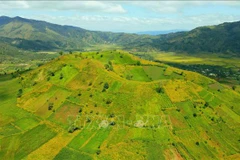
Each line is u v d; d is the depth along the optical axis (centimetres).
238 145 19238
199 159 16812
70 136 17988
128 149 16075
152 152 16038
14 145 18650
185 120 19275
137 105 19338
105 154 15700
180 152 16612
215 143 18688
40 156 16662
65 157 16075
